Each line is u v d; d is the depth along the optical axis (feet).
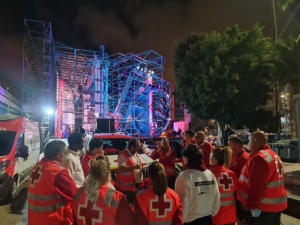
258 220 10.95
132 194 16.10
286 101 122.52
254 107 59.88
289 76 54.90
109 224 7.77
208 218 9.50
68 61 109.50
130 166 15.85
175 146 29.22
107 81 114.93
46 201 9.18
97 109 110.73
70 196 9.12
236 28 63.52
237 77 54.54
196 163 9.78
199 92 58.54
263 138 11.94
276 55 54.60
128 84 117.19
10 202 24.29
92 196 7.86
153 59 121.19
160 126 126.41
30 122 34.17
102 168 8.08
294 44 52.85
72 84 114.11
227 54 58.44
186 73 63.41
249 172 11.00
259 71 57.26
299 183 24.18
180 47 68.13
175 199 8.36
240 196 11.38
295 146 39.75
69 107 112.88
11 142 25.23
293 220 18.80
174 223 8.20
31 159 34.04
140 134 117.70
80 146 12.26
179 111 150.61
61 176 9.25
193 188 9.34
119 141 27.48
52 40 88.48
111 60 116.98
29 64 85.92
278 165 11.07
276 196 10.84
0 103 76.69
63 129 107.76
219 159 11.22
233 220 10.87
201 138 19.85
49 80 84.28
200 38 65.51
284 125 124.16
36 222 9.18
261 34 60.23
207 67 57.52
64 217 9.55
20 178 27.55
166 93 122.72
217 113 60.95
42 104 84.23
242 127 62.49
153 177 8.29
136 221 8.19
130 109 117.29
